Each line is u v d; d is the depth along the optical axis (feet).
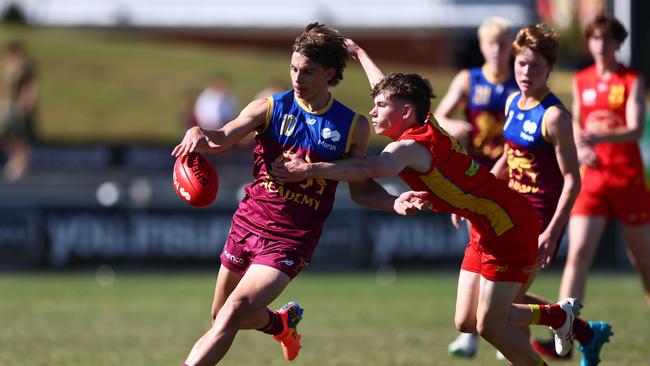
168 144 240.94
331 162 61.62
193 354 59.57
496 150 87.35
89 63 353.72
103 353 88.43
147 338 98.78
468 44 409.08
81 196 176.04
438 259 167.73
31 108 236.22
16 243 163.53
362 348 92.63
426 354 88.89
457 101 88.02
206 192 61.62
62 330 104.37
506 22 86.33
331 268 167.73
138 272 164.96
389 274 166.81
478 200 64.23
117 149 236.84
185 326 108.37
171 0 443.73
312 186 63.05
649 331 102.42
